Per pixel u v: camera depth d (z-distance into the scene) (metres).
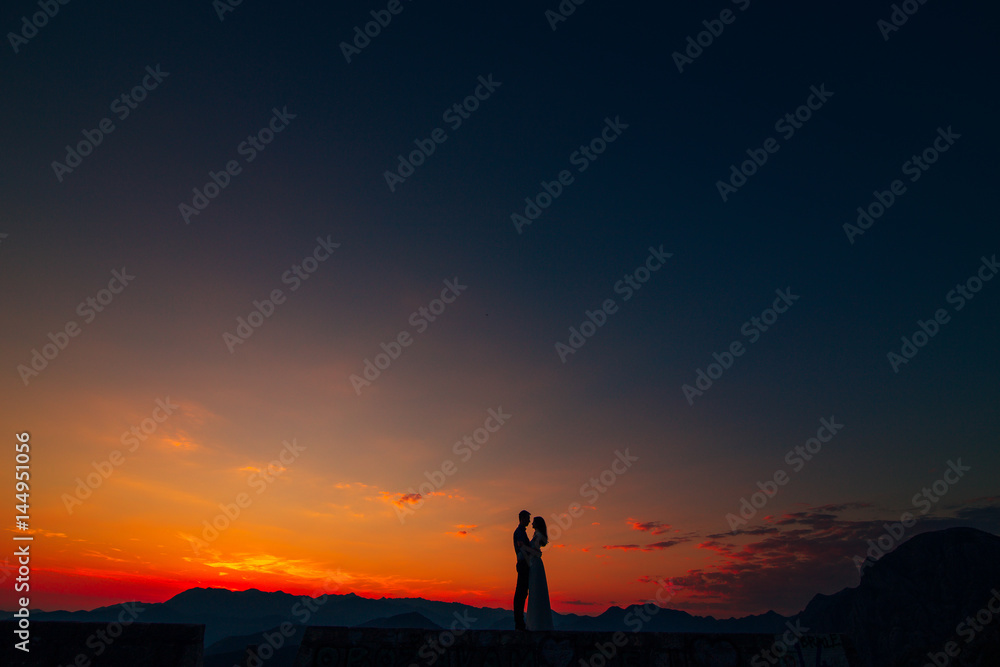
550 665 9.36
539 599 11.27
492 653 9.41
